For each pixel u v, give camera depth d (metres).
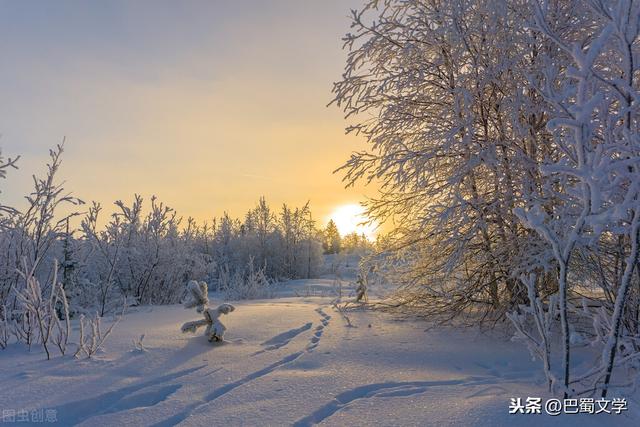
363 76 6.76
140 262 9.98
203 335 5.08
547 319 2.94
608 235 4.68
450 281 6.51
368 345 4.64
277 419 2.55
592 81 2.57
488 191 6.28
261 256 26.52
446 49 6.23
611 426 2.27
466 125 5.82
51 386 3.24
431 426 2.34
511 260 5.71
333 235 53.97
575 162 2.71
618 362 2.77
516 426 2.28
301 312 7.05
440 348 4.54
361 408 2.69
